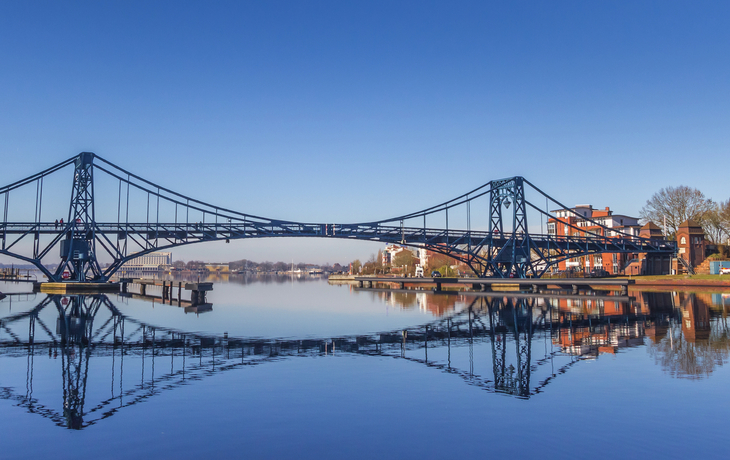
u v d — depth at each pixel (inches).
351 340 1206.3
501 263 3582.7
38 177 2945.4
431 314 1857.8
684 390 700.7
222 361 928.9
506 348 1071.6
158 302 2485.2
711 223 4658.0
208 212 3228.3
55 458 482.3
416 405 642.2
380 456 483.5
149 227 3129.9
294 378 789.2
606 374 805.2
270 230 3309.5
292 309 2123.5
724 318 1549.0
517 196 3486.7
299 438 529.7
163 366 882.1
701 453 487.8
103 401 663.1
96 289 3019.2
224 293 3545.8
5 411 622.2
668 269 4527.6
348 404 646.5
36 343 1141.1
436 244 3565.5
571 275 4667.8
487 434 540.7
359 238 3435.0
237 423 575.2
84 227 3038.9
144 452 495.5
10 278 4921.3
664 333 1248.8
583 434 539.2
